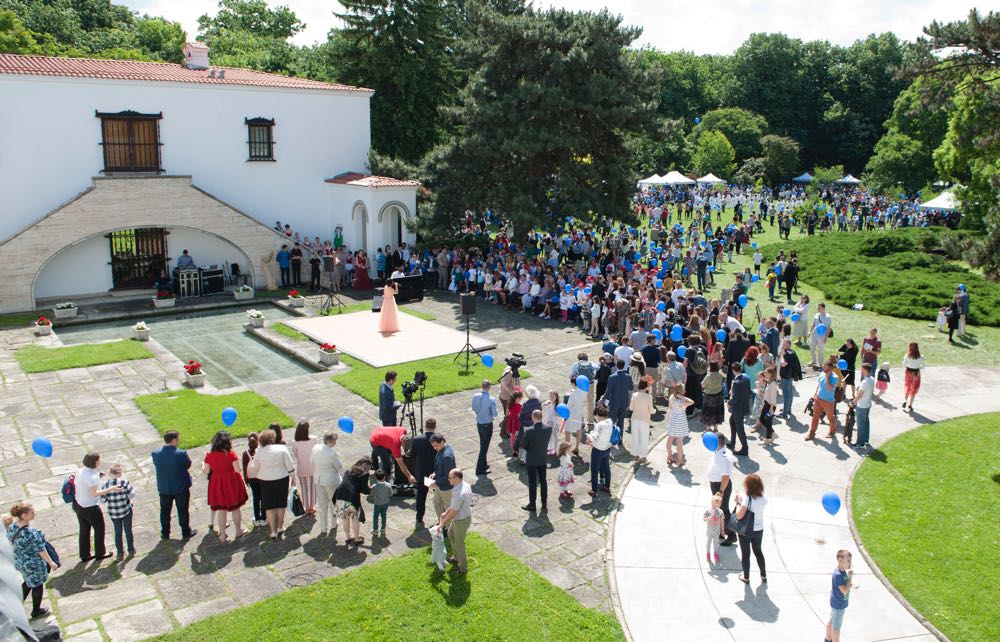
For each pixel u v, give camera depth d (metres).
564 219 34.50
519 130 29.75
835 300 28.36
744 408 14.89
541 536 12.03
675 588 10.63
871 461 14.84
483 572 10.81
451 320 26.20
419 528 12.23
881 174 69.00
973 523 12.41
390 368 20.53
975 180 35.94
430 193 37.34
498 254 31.48
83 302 28.03
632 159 33.19
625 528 12.27
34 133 26.75
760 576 10.88
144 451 15.09
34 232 26.17
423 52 40.28
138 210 27.98
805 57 93.50
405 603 10.05
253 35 71.81
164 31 65.75
